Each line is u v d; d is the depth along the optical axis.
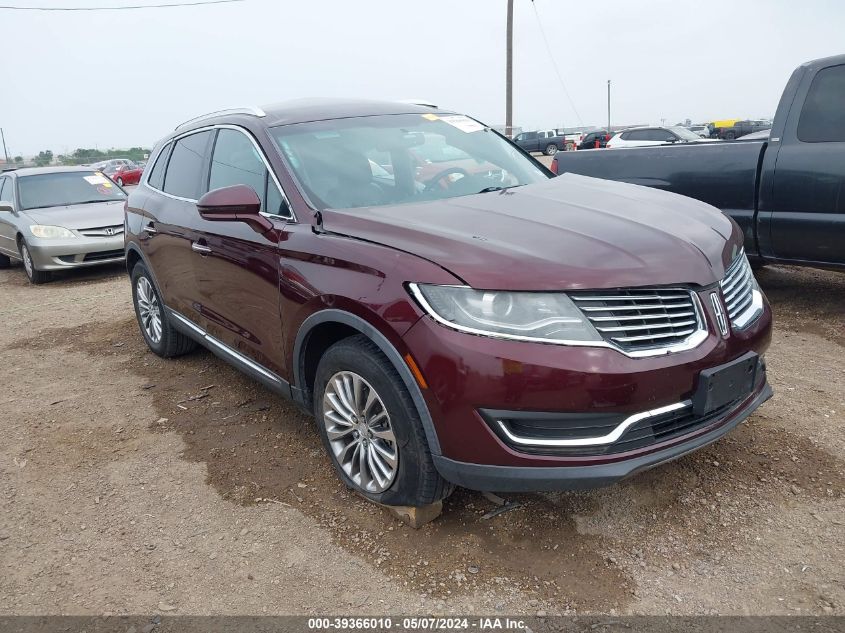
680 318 2.58
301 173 3.42
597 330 2.41
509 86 26.78
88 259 9.23
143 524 3.10
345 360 2.87
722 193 5.66
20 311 7.58
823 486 3.05
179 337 5.12
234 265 3.64
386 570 2.67
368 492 2.98
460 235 2.71
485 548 2.76
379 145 3.76
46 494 3.41
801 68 5.23
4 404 4.64
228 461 3.62
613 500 3.03
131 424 4.16
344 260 2.84
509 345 2.38
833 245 5.10
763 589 2.47
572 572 2.61
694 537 2.77
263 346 3.53
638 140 21.81
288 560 2.78
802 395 3.95
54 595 2.66
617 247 2.62
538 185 3.72
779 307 5.69
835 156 4.95
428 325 2.48
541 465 2.44
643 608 2.41
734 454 3.34
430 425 2.56
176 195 4.56
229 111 4.30
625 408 2.40
